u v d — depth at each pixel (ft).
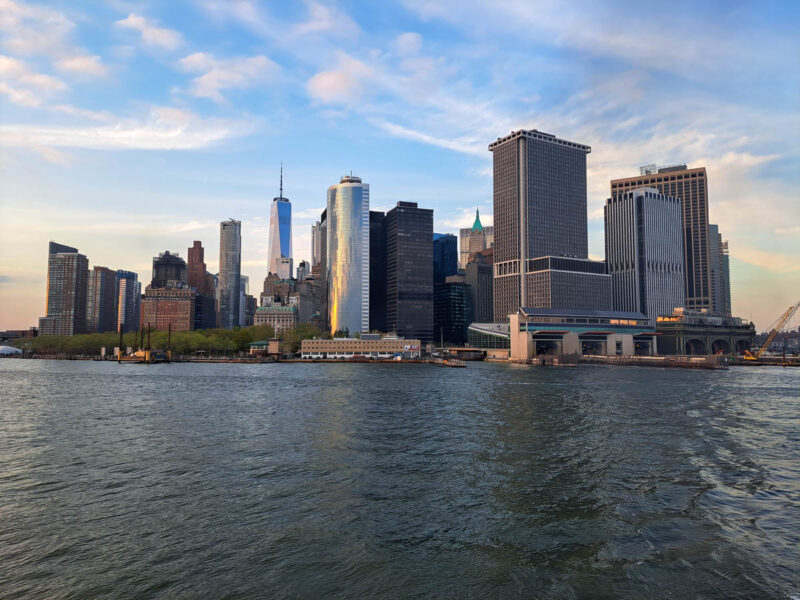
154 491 160.66
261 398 423.23
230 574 106.52
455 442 234.38
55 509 144.46
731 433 256.52
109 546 119.85
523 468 188.03
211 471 184.03
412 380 633.20
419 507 145.89
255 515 139.64
